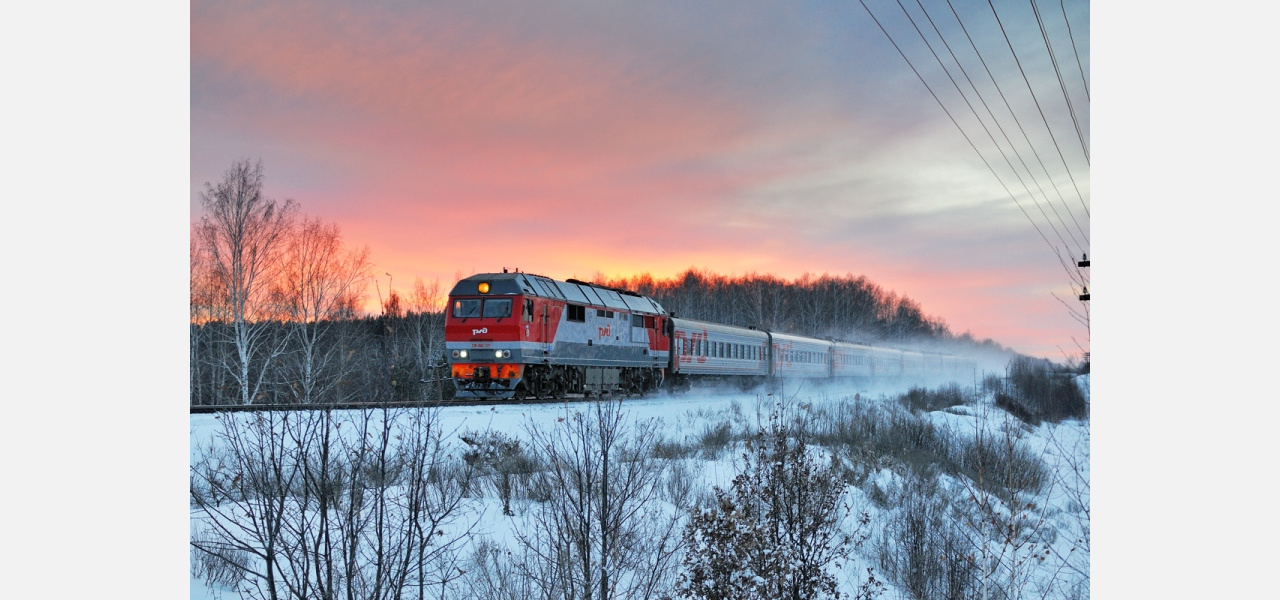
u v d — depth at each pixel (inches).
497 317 953.5
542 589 361.4
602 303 1135.6
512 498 502.6
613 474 432.8
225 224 1272.1
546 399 993.5
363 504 351.3
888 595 476.1
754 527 352.8
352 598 309.0
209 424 498.6
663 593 374.3
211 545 365.1
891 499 649.0
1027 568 544.4
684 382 1396.4
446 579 344.5
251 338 1236.5
